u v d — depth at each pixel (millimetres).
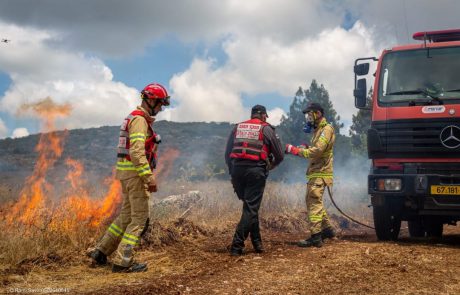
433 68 7859
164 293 4680
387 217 7996
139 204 5750
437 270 5570
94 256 5879
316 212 7441
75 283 5043
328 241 7922
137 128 5625
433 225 9648
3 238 5961
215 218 9352
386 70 8062
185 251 6887
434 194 7266
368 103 9422
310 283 5039
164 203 9625
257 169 6781
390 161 7684
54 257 5895
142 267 5660
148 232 7211
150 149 5832
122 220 5922
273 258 6414
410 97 7727
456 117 7344
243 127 6945
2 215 7535
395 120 7656
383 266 5805
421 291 4699
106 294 4586
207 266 5914
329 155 7582
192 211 9555
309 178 7566
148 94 5773
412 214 7961
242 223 6707
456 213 7488
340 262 6039
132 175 5734
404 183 7406
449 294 4605
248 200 6801
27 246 5871
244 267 5840
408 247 7121
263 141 6852
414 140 7512
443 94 7578
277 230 9516
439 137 7387
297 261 6168
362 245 7359
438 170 7398
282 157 6992
